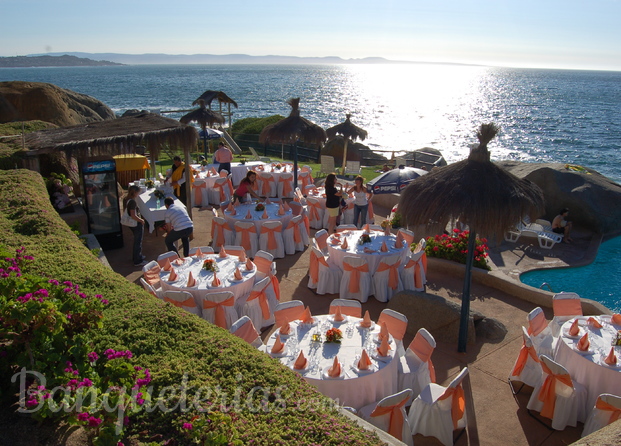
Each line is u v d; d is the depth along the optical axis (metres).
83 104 25.95
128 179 16.81
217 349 3.96
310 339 5.99
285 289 9.66
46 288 3.87
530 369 6.33
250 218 11.21
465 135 53.03
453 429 5.32
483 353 7.33
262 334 7.87
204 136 21.97
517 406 6.09
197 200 15.70
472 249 6.93
